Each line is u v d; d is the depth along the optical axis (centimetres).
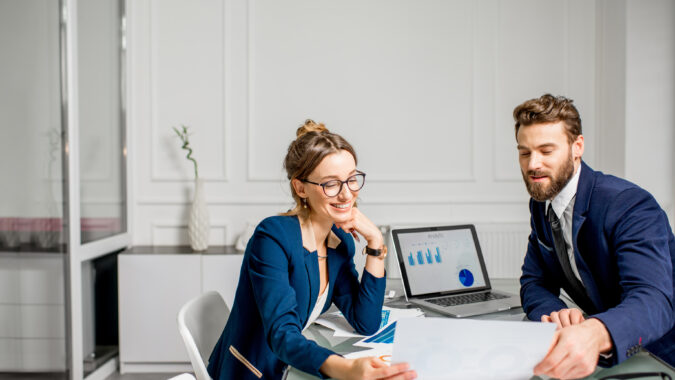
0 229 220
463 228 211
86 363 295
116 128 332
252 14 353
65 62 266
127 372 316
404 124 361
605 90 357
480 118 364
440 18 361
